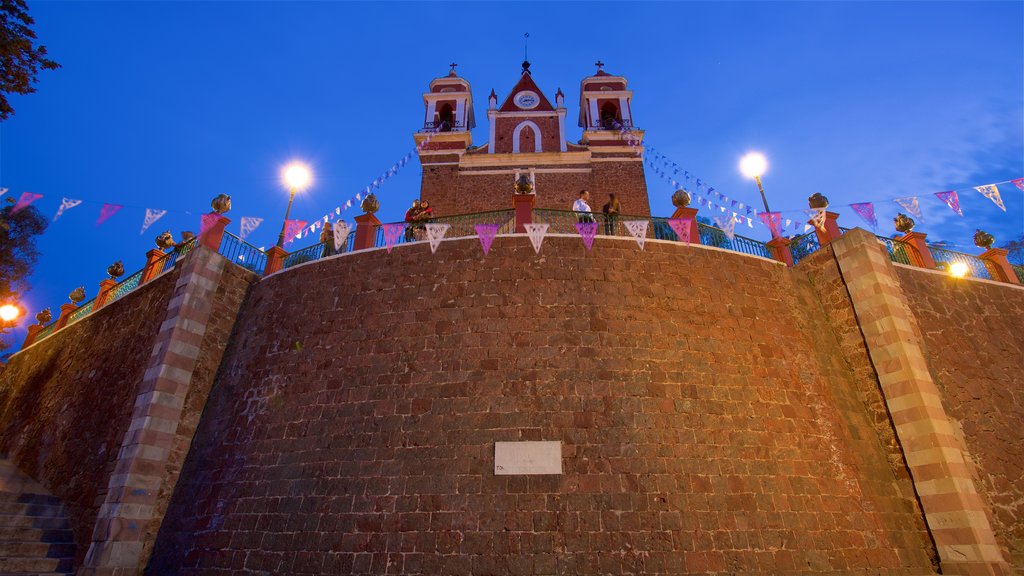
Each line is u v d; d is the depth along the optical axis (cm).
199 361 1208
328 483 917
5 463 1422
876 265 1197
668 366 1007
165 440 1091
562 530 822
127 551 966
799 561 838
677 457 900
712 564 808
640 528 827
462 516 843
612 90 2627
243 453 1030
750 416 979
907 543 927
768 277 1252
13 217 2164
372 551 832
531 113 2538
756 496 885
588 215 1281
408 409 965
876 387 1112
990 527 918
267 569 865
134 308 1439
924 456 989
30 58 1150
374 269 1190
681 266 1170
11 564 954
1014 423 1144
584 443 901
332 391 1033
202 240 1329
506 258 1138
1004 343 1310
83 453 1225
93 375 1409
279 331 1192
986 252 1573
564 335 1021
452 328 1050
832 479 954
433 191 2342
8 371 1950
